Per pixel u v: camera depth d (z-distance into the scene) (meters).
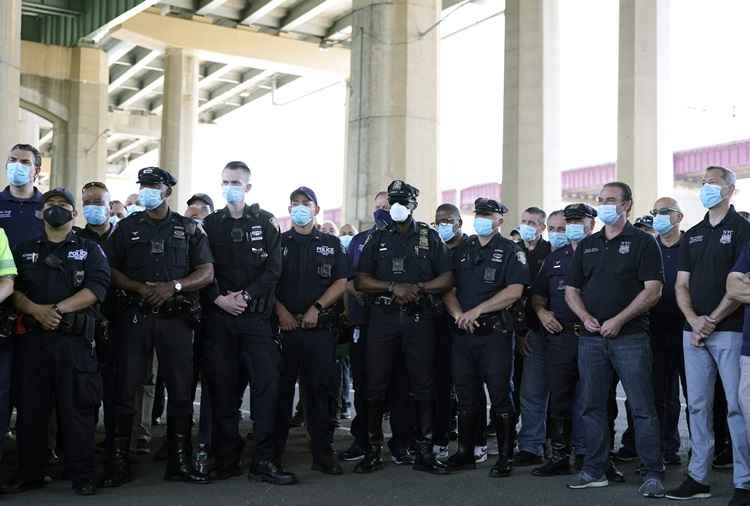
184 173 34.41
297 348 5.95
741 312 5.10
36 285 5.18
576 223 6.10
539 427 6.45
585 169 37.66
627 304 5.42
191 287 5.43
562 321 5.99
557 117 17.72
